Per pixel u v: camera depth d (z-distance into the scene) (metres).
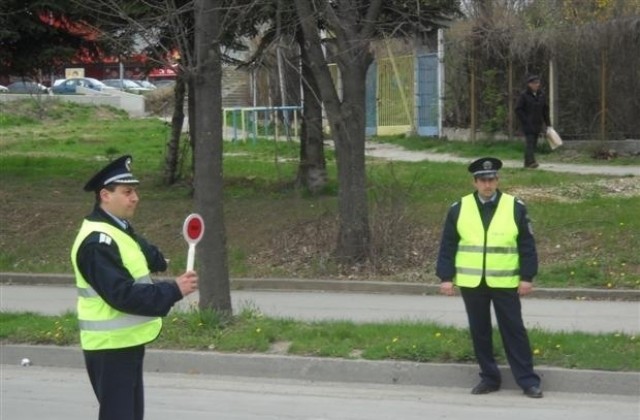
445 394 13.12
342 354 14.01
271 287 19.92
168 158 28.75
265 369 14.09
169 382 13.91
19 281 21.72
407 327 15.03
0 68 28.38
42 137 48.31
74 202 26.36
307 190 25.44
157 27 19.78
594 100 33.62
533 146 29.36
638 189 24.39
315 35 19.33
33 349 15.12
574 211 21.70
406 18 21.38
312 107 25.34
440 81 39.97
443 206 22.64
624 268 18.78
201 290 15.54
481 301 12.80
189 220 8.73
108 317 8.38
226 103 56.44
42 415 12.29
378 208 20.69
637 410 12.20
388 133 44.59
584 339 14.05
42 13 26.83
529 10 37.84
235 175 30.39
